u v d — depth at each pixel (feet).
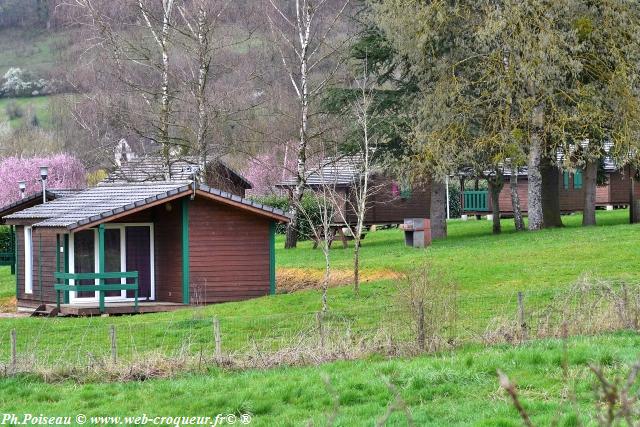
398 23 172.04
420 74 180.34
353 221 225.97
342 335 81.46
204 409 61.82
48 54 506.89
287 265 166.20
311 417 57.88
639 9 173.06
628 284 98.02
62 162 341.41
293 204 204.03
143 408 62.85
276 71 211.61
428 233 182.70
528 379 63.05
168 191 130.11
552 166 196.85
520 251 150.82
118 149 207.82
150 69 203.41
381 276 139.74
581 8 172.14
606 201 270.67
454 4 175.94
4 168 345.92
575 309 83.15
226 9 198.59
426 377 63.93
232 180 242.58
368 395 62.49
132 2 189.78
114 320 112.57
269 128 209.67
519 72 167.43
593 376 60.59
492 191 202.18
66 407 64.44
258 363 74.90
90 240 135.23
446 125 174.91
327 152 203.51
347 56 188.75
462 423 52.75
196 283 134.00
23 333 102.37
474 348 75.20
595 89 171.94
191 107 192.03
